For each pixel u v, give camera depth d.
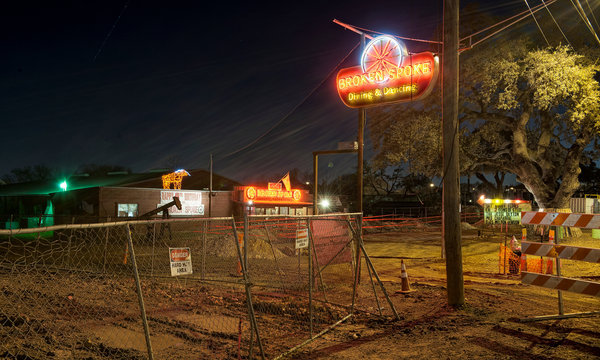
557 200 29.64
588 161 32.78
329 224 10.44
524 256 12.56
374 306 8.76
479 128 32.34
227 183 44.31
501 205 39.84
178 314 7.77
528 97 28.39
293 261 16.72
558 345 5.99
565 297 9.67
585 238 28.83
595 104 24.19
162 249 18.47
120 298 8.88
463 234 33.22
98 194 29.42
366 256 8.10
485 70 26.55
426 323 7.43
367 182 59.44
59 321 6.95
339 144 11.99
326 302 8.89
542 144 31.05
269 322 7.46
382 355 5.83
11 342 5.71
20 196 34.88
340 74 12.55
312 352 6.01
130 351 5.70
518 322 7.31
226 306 8.52
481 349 5.93
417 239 30.08
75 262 12.92
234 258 17.16
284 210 35.50
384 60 11.89
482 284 11.66
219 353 5.80
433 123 27.44
